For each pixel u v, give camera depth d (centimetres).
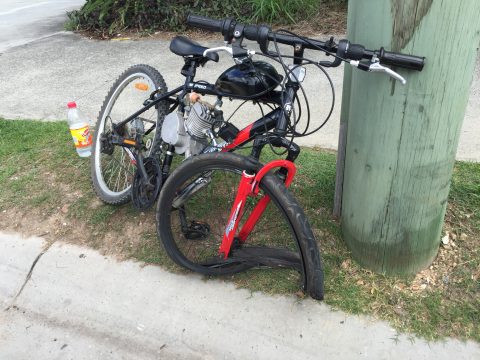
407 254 202
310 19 547
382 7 154
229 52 174
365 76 171
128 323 209
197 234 223
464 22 149
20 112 394
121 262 237
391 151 176
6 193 287
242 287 215
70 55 533
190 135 204
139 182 236
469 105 344
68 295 225
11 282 235
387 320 195
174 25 583
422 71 156
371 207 195
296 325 197
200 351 194
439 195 188
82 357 197
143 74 261
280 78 185
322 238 233
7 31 661
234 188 249
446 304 198
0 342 206
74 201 275
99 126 281
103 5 603
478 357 180
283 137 178
